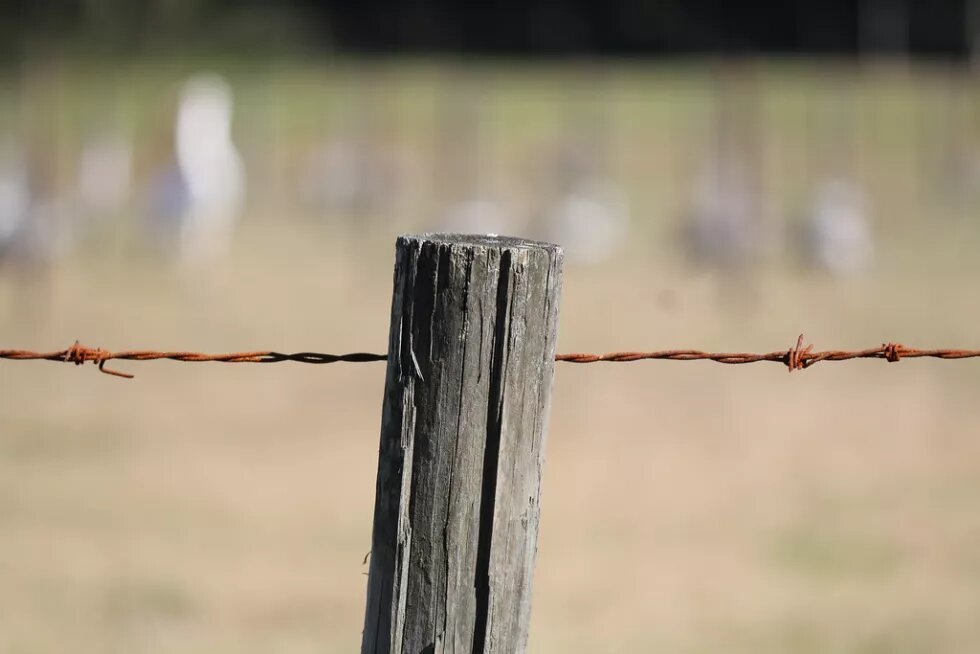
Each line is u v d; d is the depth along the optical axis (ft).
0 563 109.19
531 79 515.50
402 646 36.52
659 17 645.10
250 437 153.58
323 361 45.37
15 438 149.28
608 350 192.03
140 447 148.05
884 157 354.74
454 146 366.63
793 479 140.56
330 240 274.57
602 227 268.82
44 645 90.58
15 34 481.05
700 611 103.55
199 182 256.11
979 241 276.41
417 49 636.89
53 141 324.39
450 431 35.63
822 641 97.14
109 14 503.61
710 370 187.01
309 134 381.81
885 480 140.56
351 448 151.43
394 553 36.35
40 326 199.00
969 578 110.93
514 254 35.17
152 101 423.64
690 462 147.43
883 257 260.01
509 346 35.37
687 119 402.72
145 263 246.68
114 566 110.01
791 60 597.11
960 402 171.83
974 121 395.55
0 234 234.58
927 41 598.34
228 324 203.82
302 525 124.36
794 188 315.37
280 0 582.35
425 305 35.45
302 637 95.71
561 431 158.92
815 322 208.54
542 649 94.79
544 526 125.49
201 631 94.63
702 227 249.55
